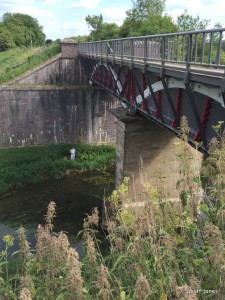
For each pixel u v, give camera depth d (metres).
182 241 5.03
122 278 5.05
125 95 19.14
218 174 4.86
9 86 33.44
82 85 35.53
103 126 35.75
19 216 22.77
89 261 5.17
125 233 5.56
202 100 10.48
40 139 34.69
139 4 55.09
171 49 12.45
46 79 36.09
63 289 4.61
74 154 31.78
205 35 9.80
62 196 25.77
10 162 29.33
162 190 6.33
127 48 16.64
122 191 5.92
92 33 58.38
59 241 4.82
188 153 5.34
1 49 66.31
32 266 5.29
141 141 19.66
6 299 5.02
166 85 12.09
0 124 33.50
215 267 4.24
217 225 4.82
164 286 4.49
